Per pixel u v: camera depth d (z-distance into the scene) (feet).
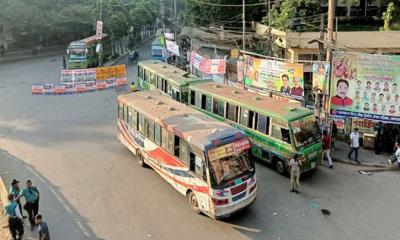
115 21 173.78
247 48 112.68
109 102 99.66
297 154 56.08
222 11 140.56
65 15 177.17
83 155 66.74
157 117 56.03
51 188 55.62
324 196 53.31
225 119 68.80
